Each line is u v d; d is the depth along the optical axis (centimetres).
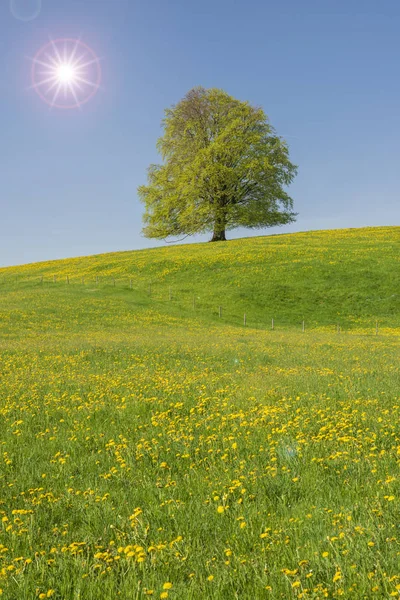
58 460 808
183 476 725
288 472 695
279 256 6819
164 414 1077
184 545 505
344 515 540
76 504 634
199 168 7938
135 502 635
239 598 405
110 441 877
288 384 1443
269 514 573
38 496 651
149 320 4612
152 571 454
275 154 8181
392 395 1223
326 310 5278
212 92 8125
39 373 1727
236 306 5353
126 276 6631
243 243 8075
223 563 464
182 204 8262
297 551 462
